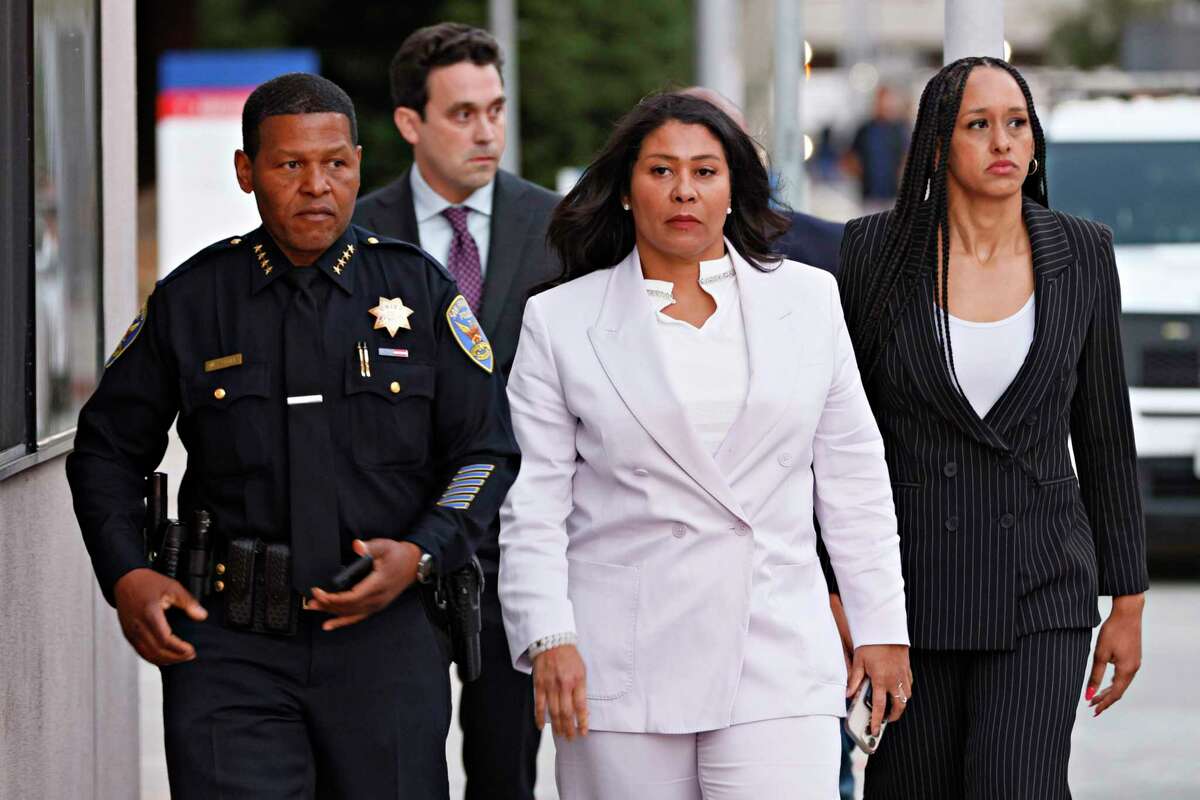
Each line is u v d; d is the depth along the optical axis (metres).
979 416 15.68
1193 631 35.28
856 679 14.95
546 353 14.74
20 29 17.20
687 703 14.21
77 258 19.56
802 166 33.84
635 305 14.66
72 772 18.70
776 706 14.27
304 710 13.83
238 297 13.96
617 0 80.38
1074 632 15.72
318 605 13.41
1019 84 15.91
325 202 13.74
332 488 13.80
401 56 20.58
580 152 80.19
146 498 14.30
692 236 14.48
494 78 20.50
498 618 18.98
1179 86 46.53
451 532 13.81
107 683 20.59
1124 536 16.30
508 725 19.16
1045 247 15.85
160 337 14.03
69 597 18.70
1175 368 38.88
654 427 14.28
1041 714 15.47
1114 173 43.56
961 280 15.95
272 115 13.73
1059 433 15.85
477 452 14.22
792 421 14.47
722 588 14.29
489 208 20.72
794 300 14.78
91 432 14.11
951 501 15.72
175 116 54.16
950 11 18.77
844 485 14.97
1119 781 25.64
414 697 13.99
